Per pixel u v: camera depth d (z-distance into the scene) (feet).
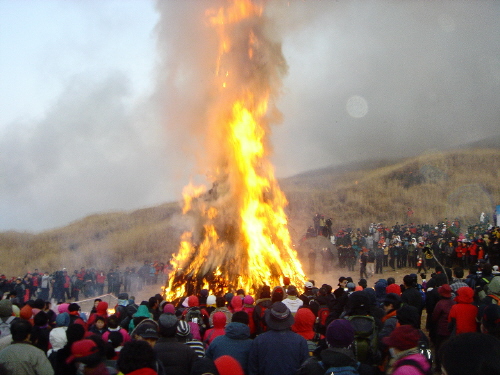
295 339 20.07
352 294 22.17
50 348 26.25
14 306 32.30
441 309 31.35
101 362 16.30
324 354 16.84
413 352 15.62
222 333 25.04
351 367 16.63
